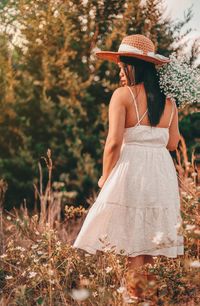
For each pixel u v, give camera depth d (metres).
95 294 3.50
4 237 5.06
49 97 6.76
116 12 7.37
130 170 3.53
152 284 3.24
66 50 7.12
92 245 3.61
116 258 3.84
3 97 6.94
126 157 3.56
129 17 7.24
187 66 3.72
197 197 4.26
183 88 3.65
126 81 3.65
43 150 6.88
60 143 6.91
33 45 7.12
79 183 6.71
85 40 7.20
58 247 4.09
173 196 3.60
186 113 7.04
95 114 7.05
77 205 6.71
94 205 3.62
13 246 4.45
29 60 7.10
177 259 3.91
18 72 7.07
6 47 7.17
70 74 6.91
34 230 4.93
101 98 7.16
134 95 3.58
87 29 7.26
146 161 3.55
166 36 7.34
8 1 7.28
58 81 7.05
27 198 6.81
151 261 3.66
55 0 7.30
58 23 7.16
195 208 4.02
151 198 3.52
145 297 3.42
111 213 3.54
